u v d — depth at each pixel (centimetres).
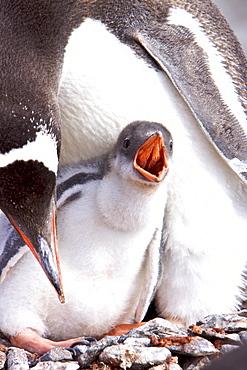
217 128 1195
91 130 1168
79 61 1157
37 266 1084
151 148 1051
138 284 1141
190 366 966
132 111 1165
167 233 1205
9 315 1078
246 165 1192
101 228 1086
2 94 1032
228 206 1225
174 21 1266
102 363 977
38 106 1039
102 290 1104
